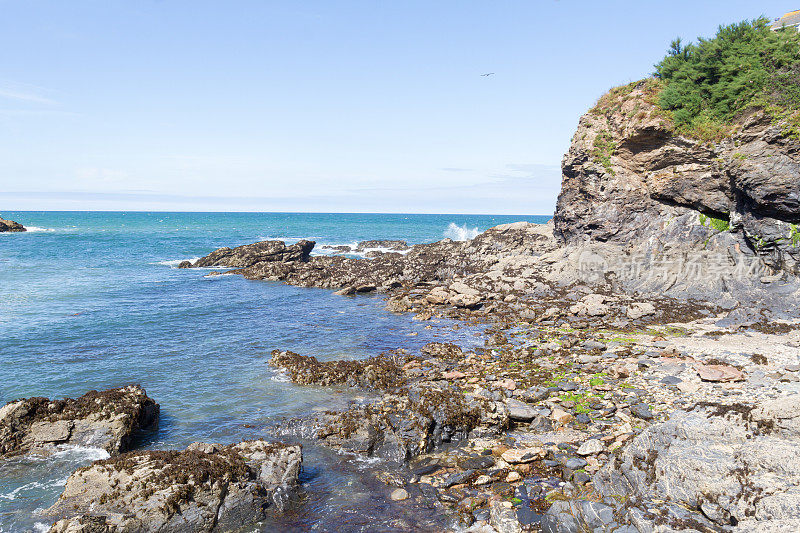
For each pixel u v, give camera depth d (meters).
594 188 41.22
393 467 14.52
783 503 8.80
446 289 40.41
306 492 13.18
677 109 37.22
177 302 40.09
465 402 17.52
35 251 74.25
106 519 10.87
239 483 12.30
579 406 17.81
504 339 27.38
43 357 24.59
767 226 30.34
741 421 10.86
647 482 11.05
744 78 34.28
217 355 25.56
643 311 30.61
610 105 42.06
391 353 25.69
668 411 16.64
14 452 14.90
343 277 50.84
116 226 151.00
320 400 19.56
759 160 29.92
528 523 11.30
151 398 18.33
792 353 21.23
